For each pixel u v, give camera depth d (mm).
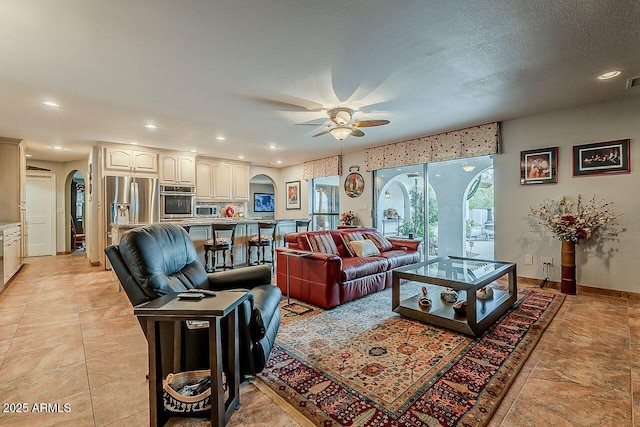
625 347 2314
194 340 1784
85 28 2053
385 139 5449
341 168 6879
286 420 1560
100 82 2914
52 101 3395
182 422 1547
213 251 4816
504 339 2479
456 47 2357
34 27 2027
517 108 3785
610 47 2369
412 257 4594
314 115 3975
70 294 3947
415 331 2676
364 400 1708
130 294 1727
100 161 5598
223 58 2494
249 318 1867
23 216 5656
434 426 1496
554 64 2643
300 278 3602
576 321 2826
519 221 4234
